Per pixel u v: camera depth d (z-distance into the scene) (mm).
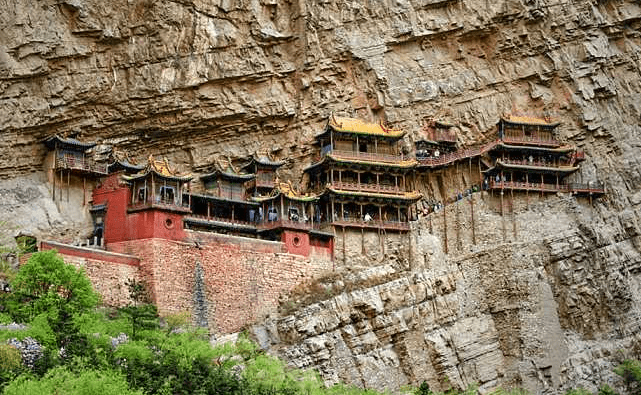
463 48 96562
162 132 87812
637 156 95938
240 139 90625
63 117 83562
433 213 88438
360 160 88438
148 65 86312
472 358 80688
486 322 83000
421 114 93875
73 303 65438
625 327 85438
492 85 96188
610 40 99500
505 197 89812
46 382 53594
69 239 79188
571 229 88125
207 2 88938
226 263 77250
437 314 81062
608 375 81625
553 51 96938
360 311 77875
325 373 73500
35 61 82312
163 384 58938
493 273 84562
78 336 60844
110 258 72812
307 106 91750
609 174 94688
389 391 74938
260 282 78688
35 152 82688
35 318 61844
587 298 85000
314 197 85250
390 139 90688
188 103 87250
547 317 83125
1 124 81000
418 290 81000
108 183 80062
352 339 76312
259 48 90562
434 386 78250
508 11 95750
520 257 84875
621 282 86625
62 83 83375
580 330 84375
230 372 64875
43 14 83062
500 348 82562
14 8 82312
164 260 74125
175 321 69688
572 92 96312
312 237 83875
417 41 95500
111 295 72125
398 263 85062
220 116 88500
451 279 83125
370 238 86125
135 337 65188
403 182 90875
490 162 93625
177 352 63094
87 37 84750
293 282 80625
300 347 74000
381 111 93125
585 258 86875
